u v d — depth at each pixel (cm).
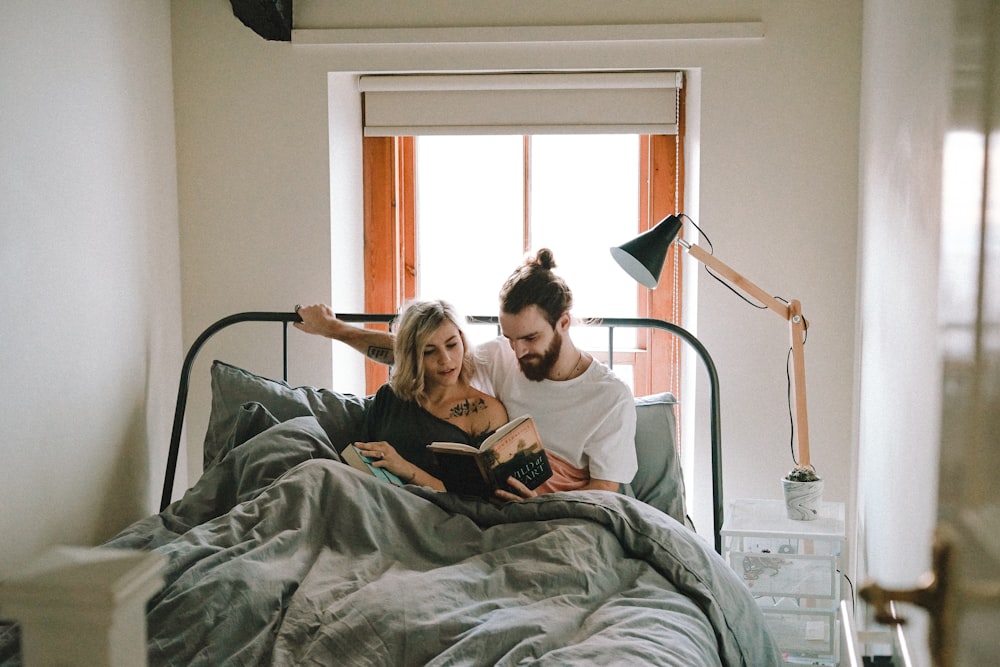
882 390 198
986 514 65
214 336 268
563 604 167
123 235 235
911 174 170
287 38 258
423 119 275
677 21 251
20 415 192
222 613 151
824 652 210
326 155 262
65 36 207
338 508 186
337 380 269
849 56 247
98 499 224
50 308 202
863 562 224
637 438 231
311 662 146
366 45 259
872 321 217
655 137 276
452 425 222
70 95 209
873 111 222
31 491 196
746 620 184
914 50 170
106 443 227
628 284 288
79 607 61
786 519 223
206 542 172
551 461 220
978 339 72
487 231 291
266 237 265
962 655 71
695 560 186
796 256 253
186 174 266
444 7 256
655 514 197
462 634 153
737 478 259
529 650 148
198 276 268
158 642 145
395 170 286
